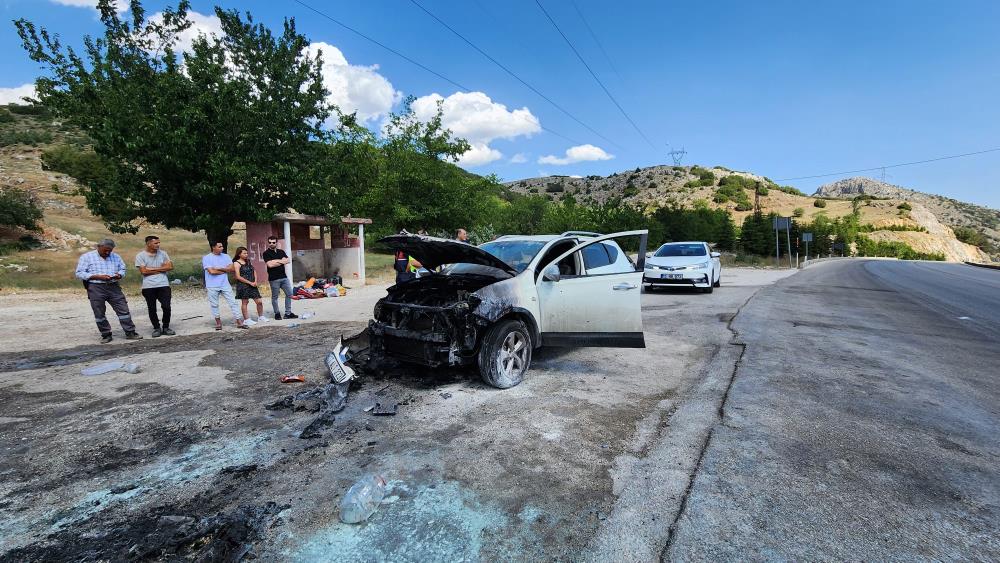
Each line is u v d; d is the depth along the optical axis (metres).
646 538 2.38
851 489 2.85
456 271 5.87
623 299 5.25
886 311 10.45
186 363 5.87
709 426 3.80
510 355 4.83
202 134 14.66
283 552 2.28
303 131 17.12
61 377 5.28
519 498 2.75
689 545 2.32
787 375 5.27
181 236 38.31
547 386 4.88
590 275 5.35
